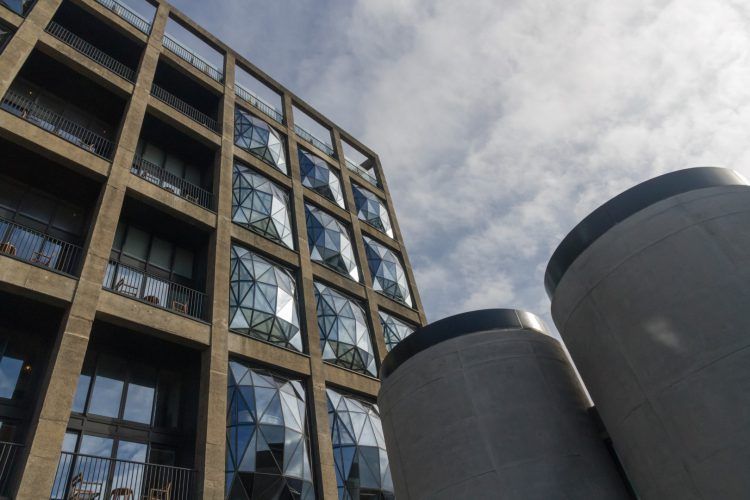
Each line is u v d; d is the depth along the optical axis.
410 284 30.09
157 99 20.34
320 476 16.03
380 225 31.06
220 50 27.33
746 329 6.71
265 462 14.93
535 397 9.48
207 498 12.55
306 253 22.42
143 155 20.97
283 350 18.05
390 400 11.30
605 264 8.52
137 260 17.70
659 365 7.34
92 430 13.54
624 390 7.82
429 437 9.93
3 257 12.52
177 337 14.92
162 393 15.73
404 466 10.34
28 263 12.84
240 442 14.83
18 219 15.48
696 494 6.58
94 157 16.27
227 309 16.83
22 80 18.47
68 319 12.58
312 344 19.28
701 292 7.25
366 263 26.64
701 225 7.81
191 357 16.34
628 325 7.91
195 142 21.83
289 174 25.48
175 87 24.00
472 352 10.39
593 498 8.35
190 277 18.91
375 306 25.00
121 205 15.82
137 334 14.93
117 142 17.36
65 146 15.73
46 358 13.92
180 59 23.48
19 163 15.54
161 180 20.05
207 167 22.73
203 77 24.20
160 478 13.86
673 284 7.55
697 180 8.59
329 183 28.27
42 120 18.06
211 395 14.42
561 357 10.60
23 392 13.01
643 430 7.43
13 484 10.62
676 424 6.95
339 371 20.08
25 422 12.50
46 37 17.50
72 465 12.26
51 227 16.17
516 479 8.62
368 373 21.98
